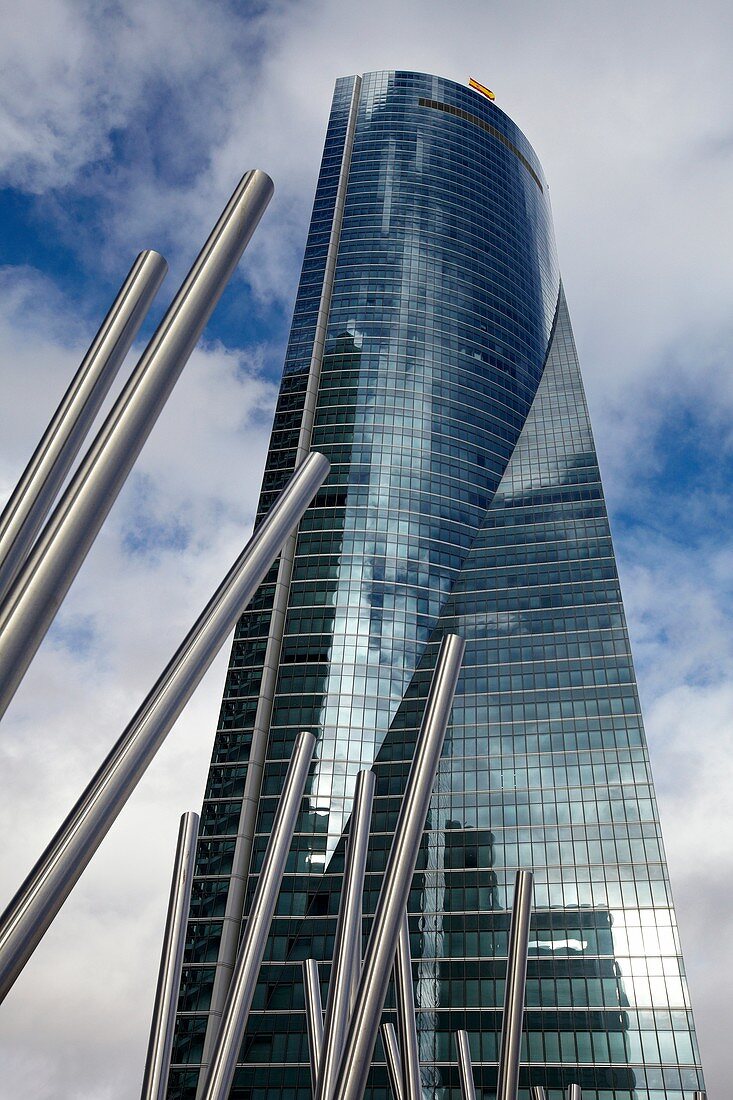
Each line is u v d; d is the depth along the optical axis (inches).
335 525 4830.2
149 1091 523.2
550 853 3779.5
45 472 270.1
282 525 382.9
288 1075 3233.3
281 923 3582.7
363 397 5349.4
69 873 283.1
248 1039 3326.8
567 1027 3309.5
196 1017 3339.1
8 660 215.3
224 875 3722.9
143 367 255.6
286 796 572.7
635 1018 3302.2
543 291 6658.5
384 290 5880.9
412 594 4662.9
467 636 4564.5
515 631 4552.2
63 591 228.7
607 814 3853.3
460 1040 814.5
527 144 7519.7
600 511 5029.5
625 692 4229.8
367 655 4387.3
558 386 5959.6
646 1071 3186.5
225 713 4249.5
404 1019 590.9
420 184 6530.5
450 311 5895.7
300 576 4670.3
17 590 225.0
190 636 343.6
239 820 3875.5
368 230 6225.4
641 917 3543.3
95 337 294.7
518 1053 597.6
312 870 3708.2
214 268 272.1
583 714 4190.5
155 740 315.6
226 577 366.3
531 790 3981.3
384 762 4067.4
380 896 414.0
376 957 401.1
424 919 3666.3
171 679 331.0
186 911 601.3
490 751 4141.2
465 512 5073.8
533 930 3572.8
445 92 7199.8
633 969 3415.4
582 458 5344.5
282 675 4328.3
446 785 4062.5
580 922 3563.0
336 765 4020.7
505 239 6579.7
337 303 5846.5
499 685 4362.7
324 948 3506.4
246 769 4030.5
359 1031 391.5
